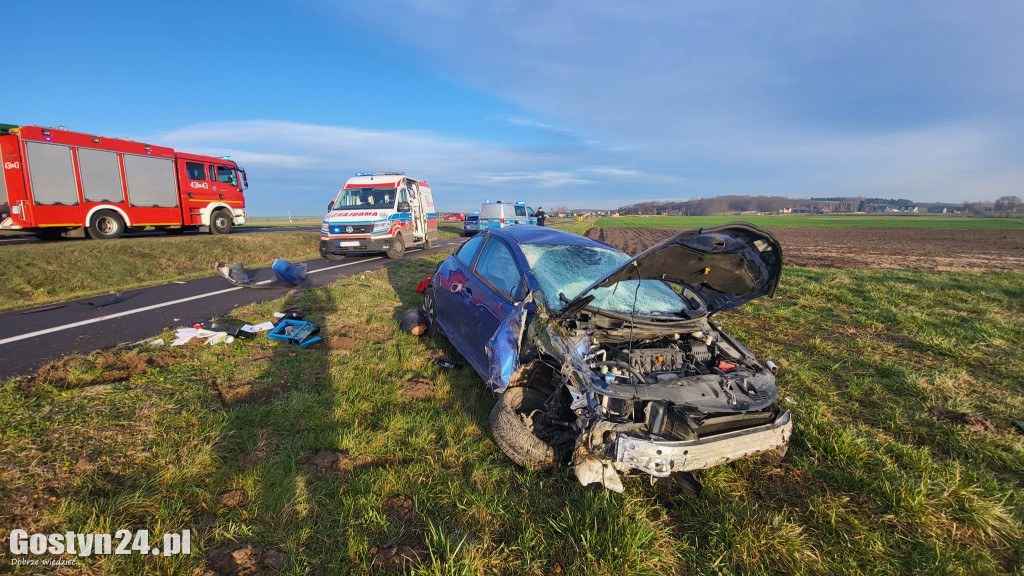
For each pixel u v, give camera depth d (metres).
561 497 2.68
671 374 3.00
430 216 18.47
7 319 5.84
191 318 6.07
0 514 2.17
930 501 2.69
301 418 3.37
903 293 9.14
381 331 5.88
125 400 3.41
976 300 8.58
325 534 2.28
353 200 14.18
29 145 11.53
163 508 2.32
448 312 5.02
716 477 2.92
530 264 3.97
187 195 15.21
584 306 3.23
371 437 3.15
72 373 3.81
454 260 5.51
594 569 2.13
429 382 4.25
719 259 3.21
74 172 12.38
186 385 3.79
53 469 2.54
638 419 2.69
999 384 4.58
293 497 2.48
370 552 2.19
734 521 2.48
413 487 2.68
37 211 11.73
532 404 3.25
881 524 2.58
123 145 13.47
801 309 7.92
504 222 24.64
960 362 5.16
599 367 2.88
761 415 2.81
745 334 6.32
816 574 2.25
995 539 2.50
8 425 2.91
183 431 3.06
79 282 8.32
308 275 10.44
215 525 2.28
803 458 3.15
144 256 10.41
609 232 37.22
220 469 2.71
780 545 2.37
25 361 4.26
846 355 5.38
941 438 3.44
